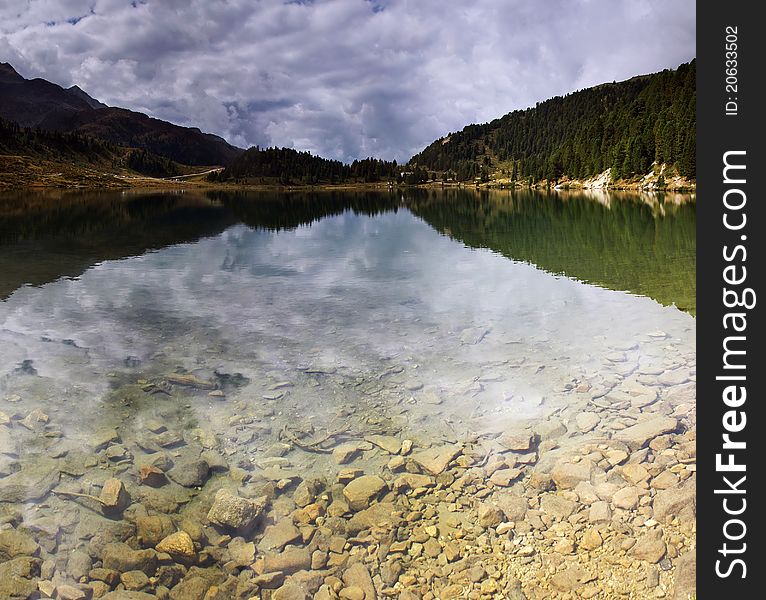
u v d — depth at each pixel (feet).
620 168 452.35
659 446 25.52
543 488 22.99
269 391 33.24
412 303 55.01
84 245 103.09
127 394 32.71
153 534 20.36
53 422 28.91
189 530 20.74
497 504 21.99
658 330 43.86
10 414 29.66
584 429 27.89
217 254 92.17
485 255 88.02
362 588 18.03
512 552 19.45
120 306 54.29
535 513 21.42
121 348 41.16
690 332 43.06
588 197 325.83
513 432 27.76
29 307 53.62
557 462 24.52
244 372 36.37
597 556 19.01
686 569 17.92
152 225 150.61
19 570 18.44
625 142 457.27
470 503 22.17
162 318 49.70
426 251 94.38
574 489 22.79
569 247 95.81
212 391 33.24
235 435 27.89
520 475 24.02
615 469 23.89
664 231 116.98
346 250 96.99
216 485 23.65
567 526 20.58
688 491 21.76
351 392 33.06
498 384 33.94
